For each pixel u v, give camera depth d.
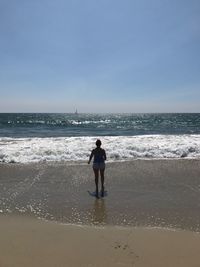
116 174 11.85
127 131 42.28
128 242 5.90
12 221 7.03
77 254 5.34
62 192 9.55
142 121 84.25
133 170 12.50
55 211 7.82
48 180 10.97
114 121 85.12
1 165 13.23
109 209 8.02
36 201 8.62
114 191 9.70
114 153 15.63
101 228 6.68
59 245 5.72
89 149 16.72
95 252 5.43
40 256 5.23
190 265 4.96
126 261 5.09
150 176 11.58
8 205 8.23
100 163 9.29
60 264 4.95
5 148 17.08
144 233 6.38
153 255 5.32
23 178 11.20
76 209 8.00
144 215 7.57
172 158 15.36
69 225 6.85
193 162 14.13
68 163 13.84
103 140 21.56
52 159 14.87
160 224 6.95
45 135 34.00
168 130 44.59
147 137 24.52
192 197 9.10
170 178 11.30
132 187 10.15
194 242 5.92
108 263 5.02
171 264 5.00
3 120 76.75
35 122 69.88
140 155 16.09
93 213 7.70
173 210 7.95
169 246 5.73
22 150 16.45
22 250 5.46
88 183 10.65
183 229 6.64
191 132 40.19
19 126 53.66
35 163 13.79
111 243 5.85
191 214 7.65
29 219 7.20
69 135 34.16
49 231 6.45
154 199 8.89
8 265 4.85
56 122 72.75
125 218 7.35
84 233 6.36
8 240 5.91
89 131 41.69
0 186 10.12
